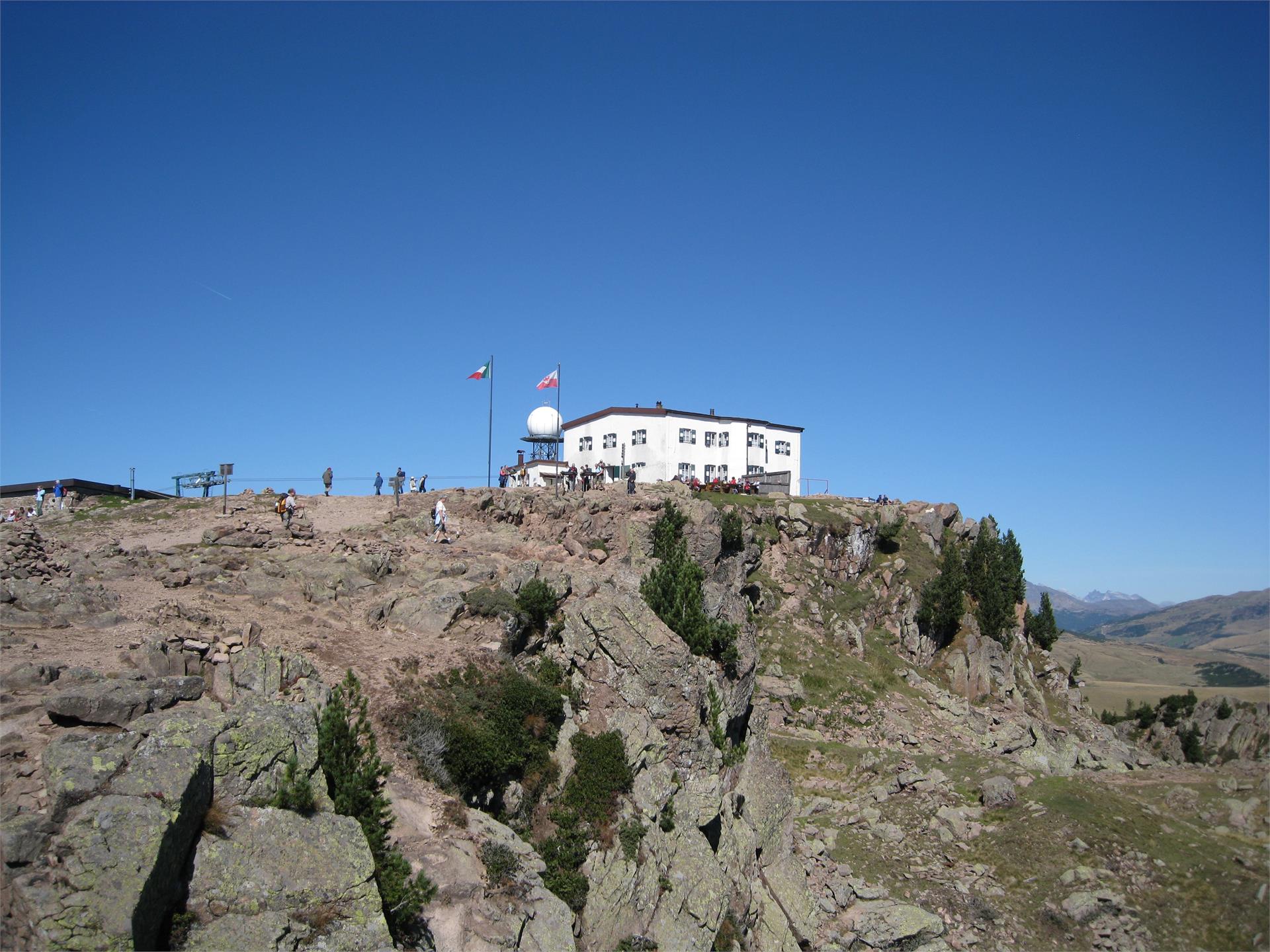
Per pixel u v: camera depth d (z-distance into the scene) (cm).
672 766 3962
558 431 9594
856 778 5859
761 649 7294
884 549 9188
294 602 4088
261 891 2077
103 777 2008
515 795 3316
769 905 3947
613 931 3127
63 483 7094
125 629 3072
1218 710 8531
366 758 2677
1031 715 7931
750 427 10956
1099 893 4444
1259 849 4850
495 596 4219
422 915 2434
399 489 6875
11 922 1753
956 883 4666
